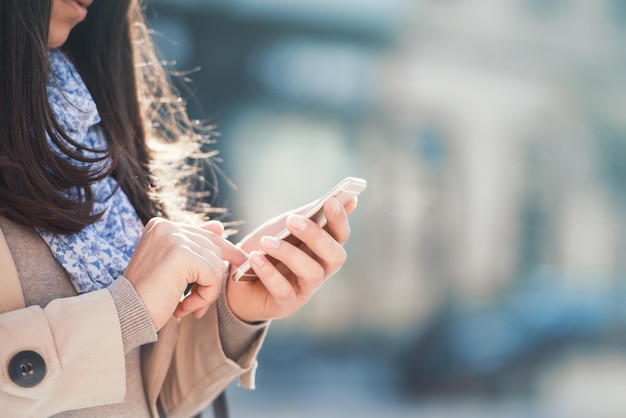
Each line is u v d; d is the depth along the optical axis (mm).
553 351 12852
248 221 15961
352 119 17031
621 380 12906
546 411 11484
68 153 1560
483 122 18531
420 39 17734
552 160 19172
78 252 1558
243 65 15508
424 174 17703
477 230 18188
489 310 14102
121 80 1917
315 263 1592
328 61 16672
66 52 1847
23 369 1341
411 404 12094
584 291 15875
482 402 12266
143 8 2209
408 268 17141
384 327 16203
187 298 1548
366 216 16969
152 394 1722
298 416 11102
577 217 19266
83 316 1397
